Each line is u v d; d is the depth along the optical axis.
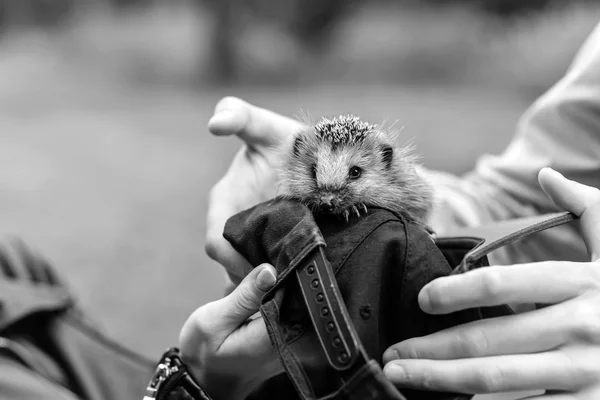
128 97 5.84
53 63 7.46
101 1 8.95
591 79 0.90
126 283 2.10
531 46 5.70
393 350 0.64
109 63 7.38
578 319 0.62
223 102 0.89
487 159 1.08
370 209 0.73
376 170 0.81
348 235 0.68
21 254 0.98
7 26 8.88
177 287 2.07
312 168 0.80
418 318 0.65
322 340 0.62
